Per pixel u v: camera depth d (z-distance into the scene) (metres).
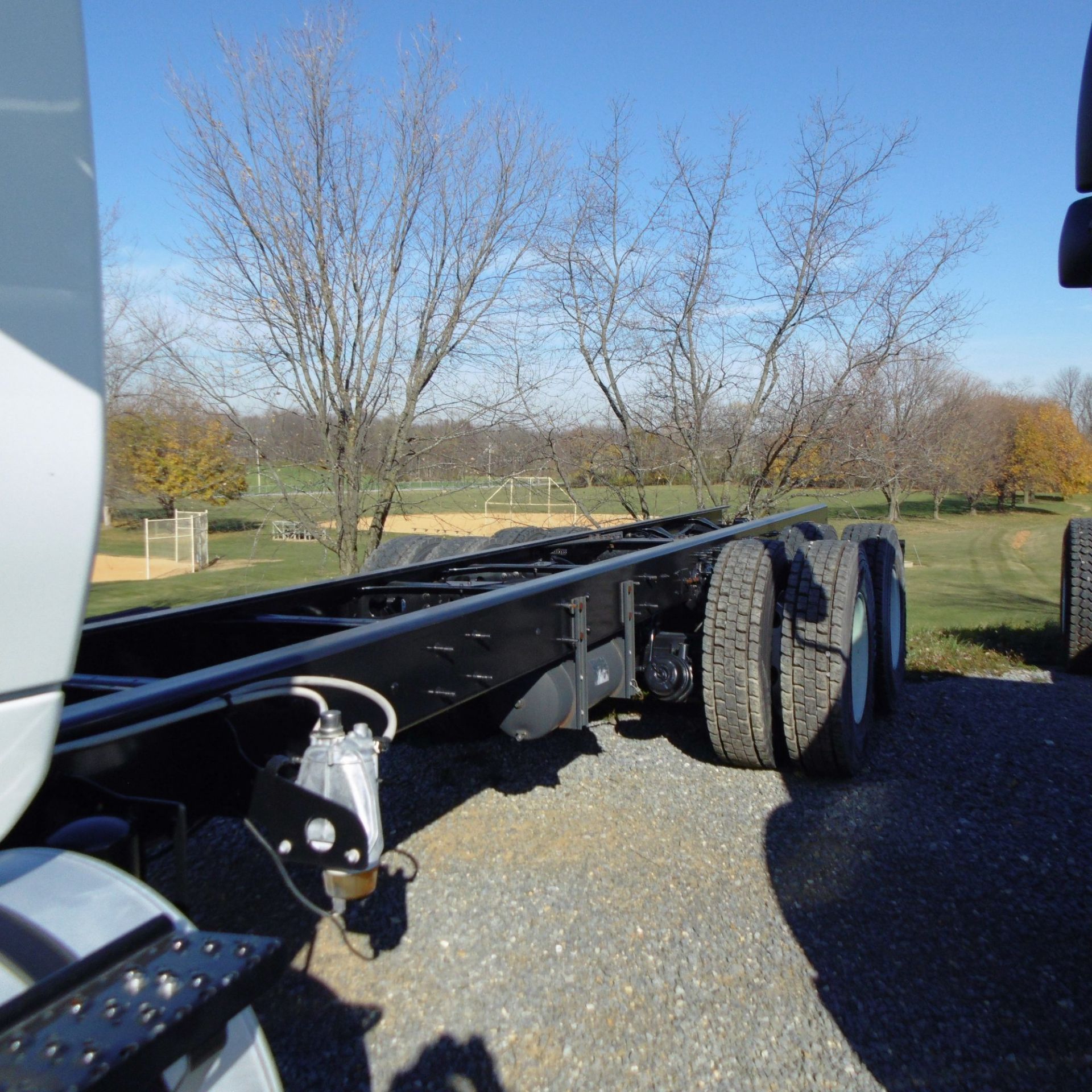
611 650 3.86
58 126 1.22
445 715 4.18
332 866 1.72
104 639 2.87
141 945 1.24
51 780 1.59
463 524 13.33
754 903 3.26
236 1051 1.31
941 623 10.93
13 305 1.17
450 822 3.92
